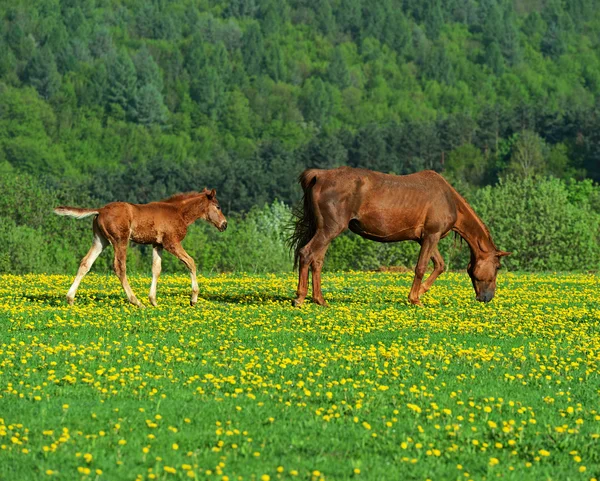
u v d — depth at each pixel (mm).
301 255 20375
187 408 11352
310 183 20531
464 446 10258
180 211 20328
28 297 21391
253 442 10148
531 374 13648
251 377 12969
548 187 54469
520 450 10234
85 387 12266
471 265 22047
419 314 19703
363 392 12180
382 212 20578
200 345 15273
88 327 16672
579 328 18281
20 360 13656
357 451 9938
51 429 10383
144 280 27609
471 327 17844
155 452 9734
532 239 51406
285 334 16562
